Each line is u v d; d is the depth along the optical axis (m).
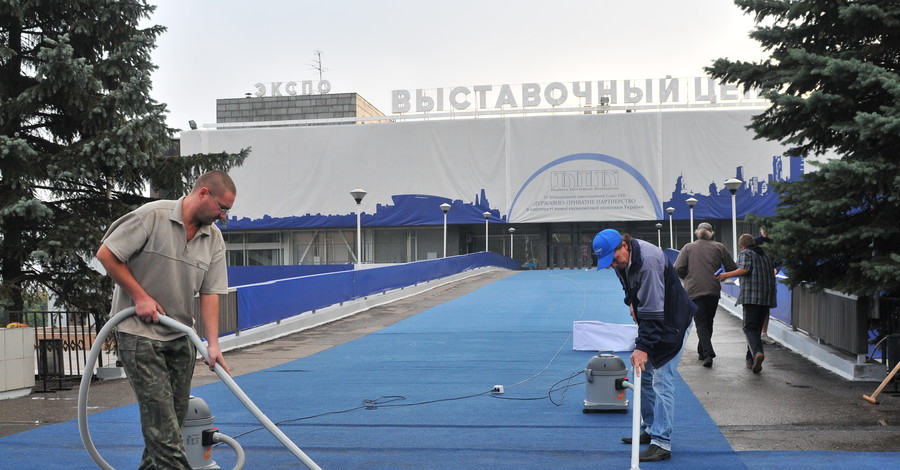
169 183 14.80
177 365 4.14
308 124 67.56
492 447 6.01
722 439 6.16
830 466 5.32
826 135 9.34
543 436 6.35
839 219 8.79
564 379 9.38
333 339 14.52
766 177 57.22
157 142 14.30
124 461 5.78
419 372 10.18
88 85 13.35
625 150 58.84
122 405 8.30
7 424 7.28
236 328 13.54
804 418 6.91
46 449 6.15
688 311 5.48
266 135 63.06
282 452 5.93
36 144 14.34
